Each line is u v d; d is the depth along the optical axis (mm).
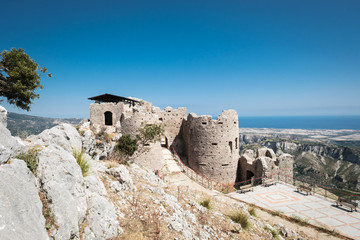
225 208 18141
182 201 16312
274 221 19203
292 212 20953
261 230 15227
